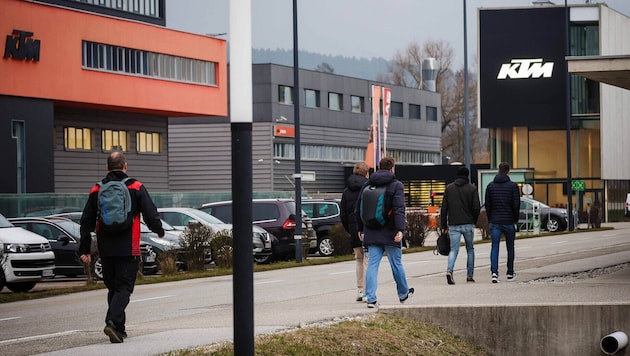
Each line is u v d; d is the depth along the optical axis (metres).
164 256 30.84
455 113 147.00
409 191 101.69
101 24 61.81
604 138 82.38
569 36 83.75
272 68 92.44
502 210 22.20
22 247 26.03
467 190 22.06
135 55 65.06
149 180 70.12
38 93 57.19
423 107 120.19
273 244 36.09
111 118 67.12
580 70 23.34
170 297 22.62
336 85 103.06
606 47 83.31
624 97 88.44
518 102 84.19
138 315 18.33
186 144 90.75
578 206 83.69
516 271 25.67
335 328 14.16
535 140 84.50
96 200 13.77
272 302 19.22
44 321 18.11
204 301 21.20
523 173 62.69
